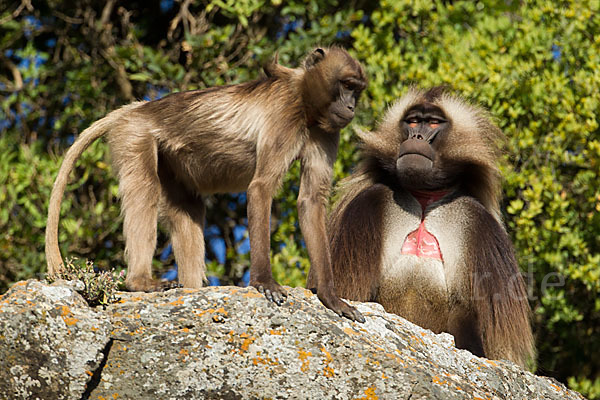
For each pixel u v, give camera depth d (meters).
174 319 7.34
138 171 9.37
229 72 16.75
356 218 9.88
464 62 15.30
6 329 6.88
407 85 15.39
